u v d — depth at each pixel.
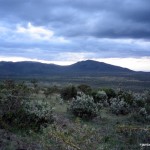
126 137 14.89
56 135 11.98
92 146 11.84
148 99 30.53
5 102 13.95
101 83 117.88
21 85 16.09
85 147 11.56
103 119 19.84
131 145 13.53
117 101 25.20
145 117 21.62
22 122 13.31
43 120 13.94
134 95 29.55
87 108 19.19
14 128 12.69
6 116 13.12
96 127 16.30
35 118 13.70
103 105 26.38
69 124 15.44
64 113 19.61
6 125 12.41
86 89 33.50
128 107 24.09
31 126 13.23
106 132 15.37
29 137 11.96
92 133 13.21
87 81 140.62
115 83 118.50
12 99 14.18
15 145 10.05
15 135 11.60
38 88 32.75
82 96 20.62
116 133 15.55
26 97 15.52
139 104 26.83
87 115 19.02
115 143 13.54
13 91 15.10
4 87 15.47
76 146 11.18
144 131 15.85
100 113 21.81
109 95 29.67
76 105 19.61
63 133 12.28
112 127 16.92
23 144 10.55
